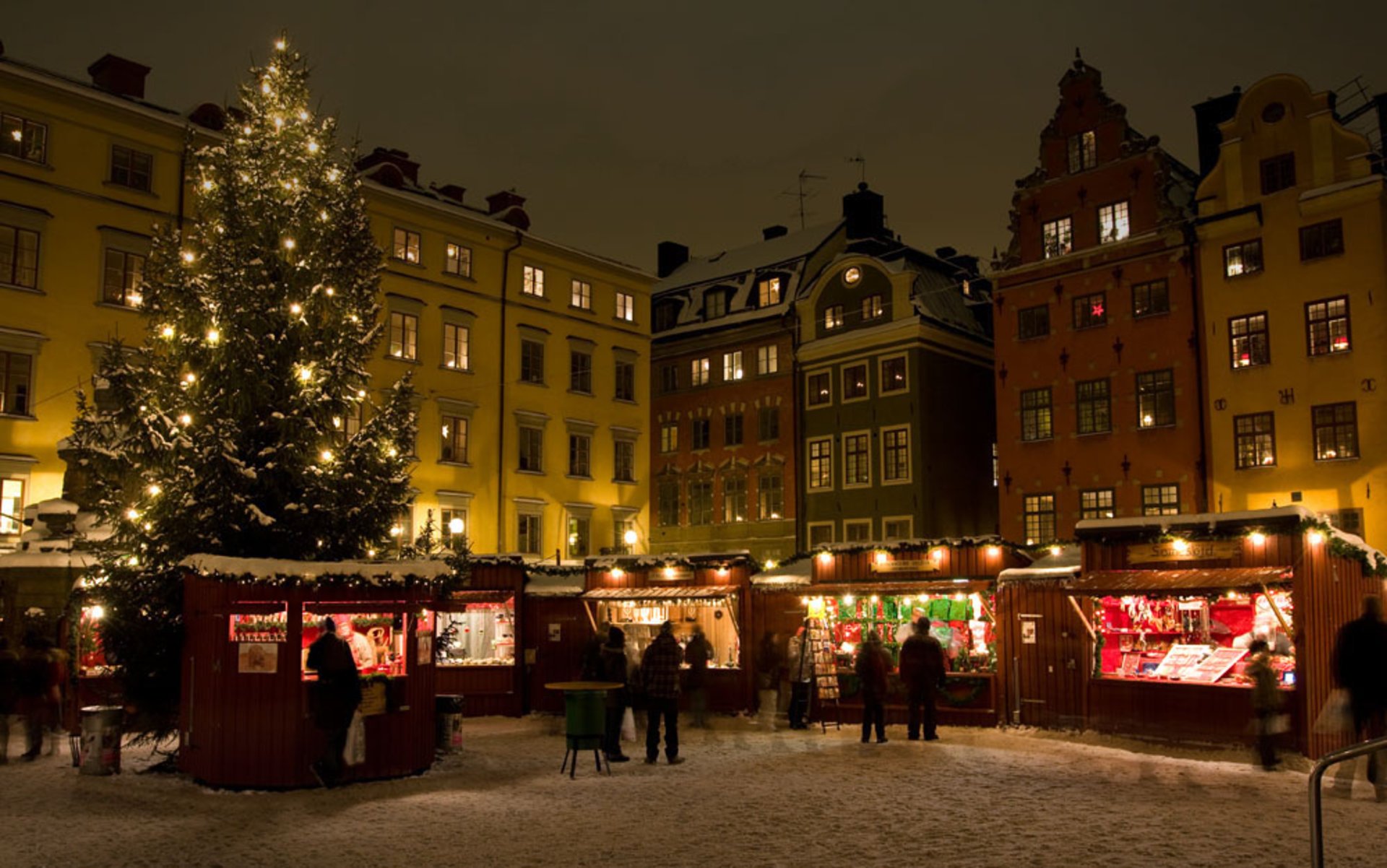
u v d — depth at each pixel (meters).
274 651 14.33
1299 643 16.09
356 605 14.89
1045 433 36.34
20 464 29.05
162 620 16.05
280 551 17.08
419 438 37.69
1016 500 36.69
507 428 40.62
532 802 13.16
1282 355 31.25
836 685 22.55
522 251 42.16
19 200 29.66
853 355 43.28
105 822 12.12
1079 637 19.86
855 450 42.91
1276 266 31.58
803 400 45.03
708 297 50.38
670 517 49.53
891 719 22.09
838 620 23.56
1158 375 33.91
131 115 31.78
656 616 26.06
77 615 20.53
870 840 10.70
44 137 30.42
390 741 15.06
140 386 16.91
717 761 16.56
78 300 30.56
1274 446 31.16
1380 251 29.59
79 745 17.39
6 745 16.66
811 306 45.19
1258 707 15.05
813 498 44.16
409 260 38.38
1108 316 35.19
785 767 15.78
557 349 43.03
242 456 16.95
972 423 43.47
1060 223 36.94
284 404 17.14
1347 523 29.52
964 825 11.28
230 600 14.43
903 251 44.16
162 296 17.34
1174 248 33.78
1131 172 35.22
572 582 27.48
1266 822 11.27
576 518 42.88
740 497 46.94
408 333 38.06
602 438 44.31
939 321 42.38
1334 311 30.41
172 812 12.72
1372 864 9.41
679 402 49.94
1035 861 9.71
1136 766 15.44
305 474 17.14
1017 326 37.41
